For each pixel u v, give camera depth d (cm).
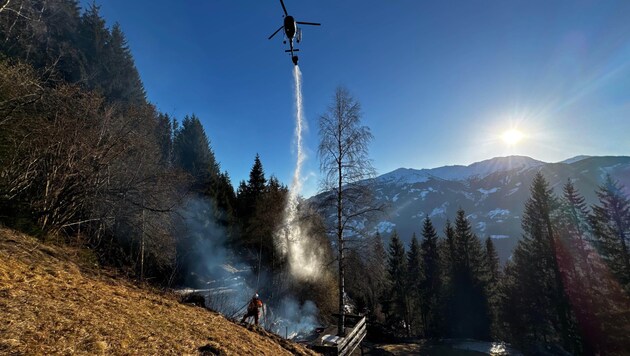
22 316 387
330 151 1457
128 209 1315
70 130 1105
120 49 3959
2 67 972
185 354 436
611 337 2388
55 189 1055
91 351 358
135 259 1495
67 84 1208
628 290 2427
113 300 575
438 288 4312
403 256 4653
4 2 1343
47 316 410
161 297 757
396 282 4438
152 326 504
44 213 959
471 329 3738
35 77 1136
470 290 3909
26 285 496
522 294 3250
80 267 765
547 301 2995
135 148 1423
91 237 1358
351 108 1471
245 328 742
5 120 902
